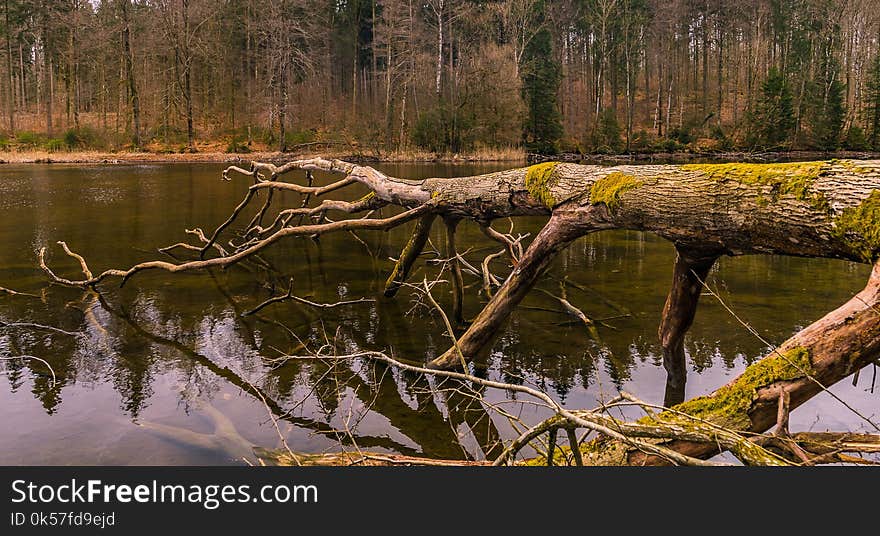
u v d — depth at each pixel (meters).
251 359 4.89
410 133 39.06
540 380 4.45
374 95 46.69
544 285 7.17
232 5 46.59
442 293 7.07
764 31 52.06
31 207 13.56
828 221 2.91
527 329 5.59
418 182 5.88
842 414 3.79
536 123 42.16
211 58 42.19
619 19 47.69
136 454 3.32
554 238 4.34
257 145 39.56
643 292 6.81
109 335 5.38
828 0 47.31
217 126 42.41
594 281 7.36
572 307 6.03
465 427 3.79
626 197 3.83
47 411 3.85
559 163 4.56
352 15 53.00
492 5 42.28
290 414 3.92
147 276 7.69
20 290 6.88
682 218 3.55
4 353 4.90
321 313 6.19
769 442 2.74
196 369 4.64
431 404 4.12
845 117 45.56
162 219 12.02
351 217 12.66
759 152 41.06
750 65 50.00
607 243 10.08
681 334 4.19
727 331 5.37
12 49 48.91
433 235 10.92
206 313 6.11
